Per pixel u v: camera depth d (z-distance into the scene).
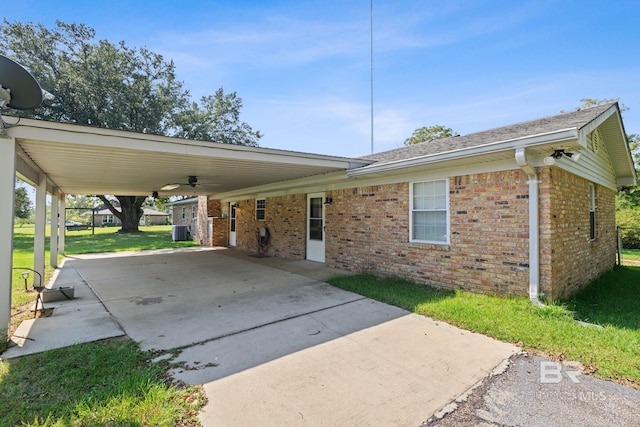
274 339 3.81
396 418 2.33
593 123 4.96
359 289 6.07
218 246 15.59
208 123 25.77
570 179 5.76
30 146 4.60
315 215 9.67
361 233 7.85
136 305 5.29
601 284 6.86
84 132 4.37
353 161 7.29
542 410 2.40
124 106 20.86
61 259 11.17
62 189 12.07
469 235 5.70
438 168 6.10
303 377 2.91
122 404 2.40
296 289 6.32
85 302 5.49
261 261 10.23
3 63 3.48
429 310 4.66
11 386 2.67
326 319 4.51
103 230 31.38
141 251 13.75
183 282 7.11
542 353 3.33
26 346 3.55
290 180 9.77
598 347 3.38
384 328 4.13
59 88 18.78
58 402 2.44
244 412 2.37
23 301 5.55
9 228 3.74
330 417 2.33
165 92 23.53
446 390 2.70
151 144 4.92
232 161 6.16
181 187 12.20
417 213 6.65
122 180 9.45
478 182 5.58
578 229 6.12
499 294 5.29
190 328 4.19
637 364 3.03
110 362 3.12
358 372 3.00
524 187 5.01
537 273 4.83
